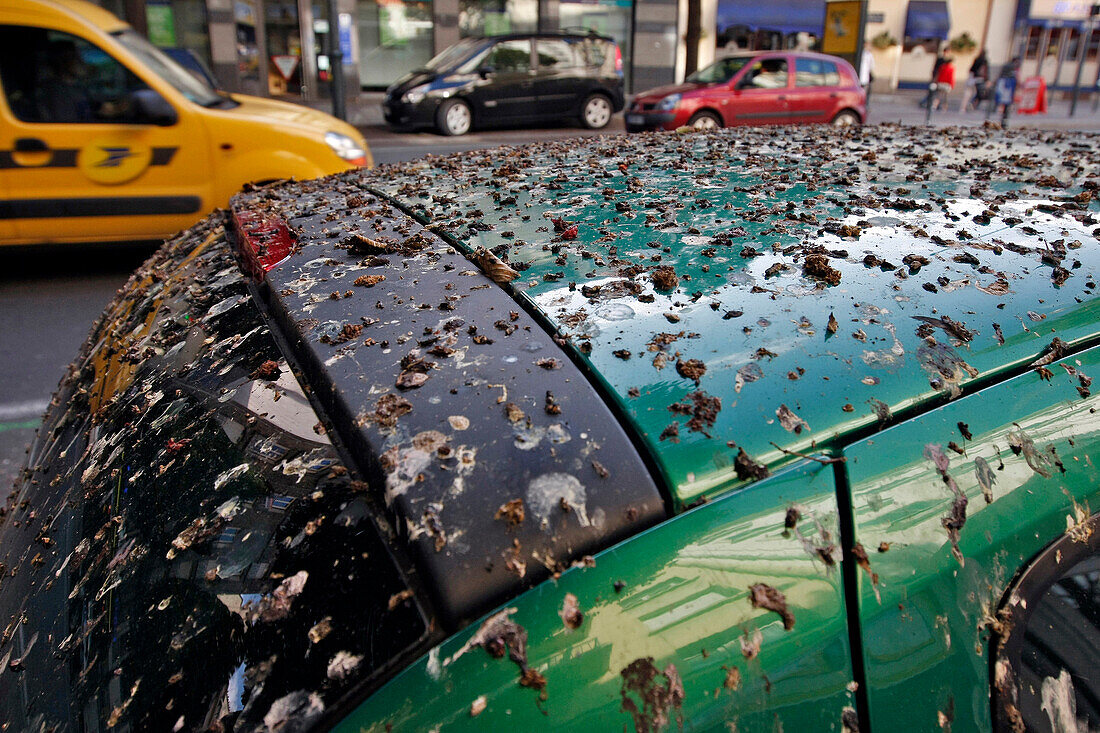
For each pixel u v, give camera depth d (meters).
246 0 16.59
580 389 0.70
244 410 0.82
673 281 0.87
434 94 11.80
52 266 5.53
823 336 0.77
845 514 0.65
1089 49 23.78
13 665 0.81
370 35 17.73
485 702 0.54
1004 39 23.91
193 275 1.27
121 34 4.93
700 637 0.59
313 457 0.71
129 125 4.77
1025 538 0.72
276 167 5.02
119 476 0.90
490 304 0.86
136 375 1.07
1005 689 0.67
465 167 1.58
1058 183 1.27
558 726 0.55
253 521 0.69
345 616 0.59
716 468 0.64
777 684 0.59
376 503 0.64
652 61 19.30
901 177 1.33
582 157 1.64
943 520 0.68
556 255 0.97
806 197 1.20
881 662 0.63
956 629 0.66
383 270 0.98
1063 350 0.81
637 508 0.62
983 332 0.80
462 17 18.05
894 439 0.70
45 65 4.64
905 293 0.85
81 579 0.81
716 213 1.13
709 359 0.73
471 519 0.60
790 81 11.20
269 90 17.33
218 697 0.60
